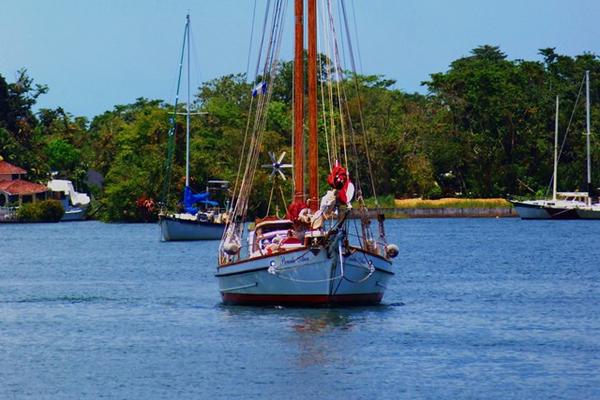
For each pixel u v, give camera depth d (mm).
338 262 163875
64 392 125938
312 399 121188
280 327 157375
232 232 184625
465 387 125938
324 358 139250
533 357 141125
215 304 186250
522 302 191750
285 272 165875
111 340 154500
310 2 170000
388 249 173500
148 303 192375
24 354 146000
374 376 130500
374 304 172625
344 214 163375
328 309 167500
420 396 122438
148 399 122375
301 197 171875
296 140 171875
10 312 184500
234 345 147250
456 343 149375
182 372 133625
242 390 125062
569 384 127312
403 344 147750
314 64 170625
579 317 173625
